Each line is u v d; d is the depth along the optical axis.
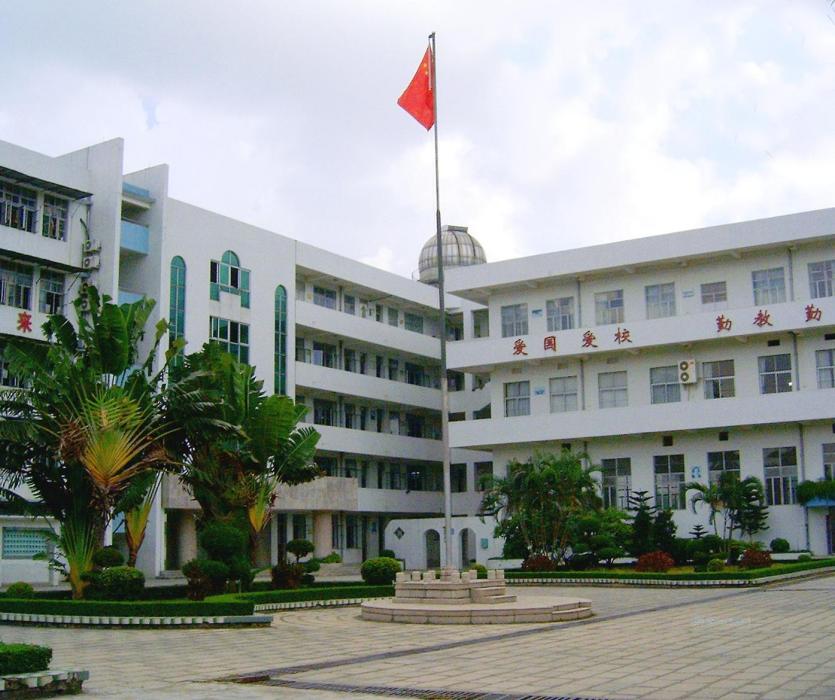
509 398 48.97
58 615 20.38
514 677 12.26
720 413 42.12
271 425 26.94
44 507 24.00
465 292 50.00
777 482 41.91
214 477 25.98
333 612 23.84
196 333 41.91
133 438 23.38
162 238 39.97
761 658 13.45
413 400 55.44
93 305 24.88
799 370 41.84
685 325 43.34
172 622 19.64
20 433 22.70
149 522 37.97
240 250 44.91
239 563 25.27
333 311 50.22
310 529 48.19
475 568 32.44
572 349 45.97
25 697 10.99
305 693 11.25
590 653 14.48
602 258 45.62
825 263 41.81
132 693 11.38
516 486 36.84
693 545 38.19
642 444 45.19
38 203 36.25
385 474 55.19
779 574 30.84
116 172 37.66
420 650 15.30
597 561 36.84
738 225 42.56
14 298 35.16
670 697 10.56
